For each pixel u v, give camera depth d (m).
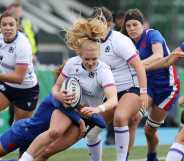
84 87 20.36
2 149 21.34
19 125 21.16
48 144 20.00
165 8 60.06
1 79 24.08
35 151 19.84
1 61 24.44
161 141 38.12
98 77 20.16
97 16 22.12
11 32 23.98
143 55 25.38
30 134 21.09
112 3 56.97
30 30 35.78
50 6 62.56
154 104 26.52
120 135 22.28
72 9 62.94
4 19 23.97
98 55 19.94
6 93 24.94
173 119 44.25
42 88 40.59
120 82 22.92
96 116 20.88
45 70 40.88
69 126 20.23
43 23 61.22
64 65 20.67
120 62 22.77
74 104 19.78
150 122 26.72
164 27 59.62
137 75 22.14
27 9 61.84
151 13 59.44
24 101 25.12
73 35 19.72
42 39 59.62
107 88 20.00
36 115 21.02
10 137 21.22
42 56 54.06
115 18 28.16
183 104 19.89
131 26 25.12
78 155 30.55
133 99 22.53
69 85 19.73
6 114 39.75
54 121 20.03
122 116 22.12
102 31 19.67
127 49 22.25
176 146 19.09
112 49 22.52
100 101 20.84
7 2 56.25
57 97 20.08
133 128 24.33
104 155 30.25
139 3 58.94
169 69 26.19
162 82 26.23
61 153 31.38
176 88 26.45
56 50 55.69
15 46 24.11
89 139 23.41
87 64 19.91
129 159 29.06
